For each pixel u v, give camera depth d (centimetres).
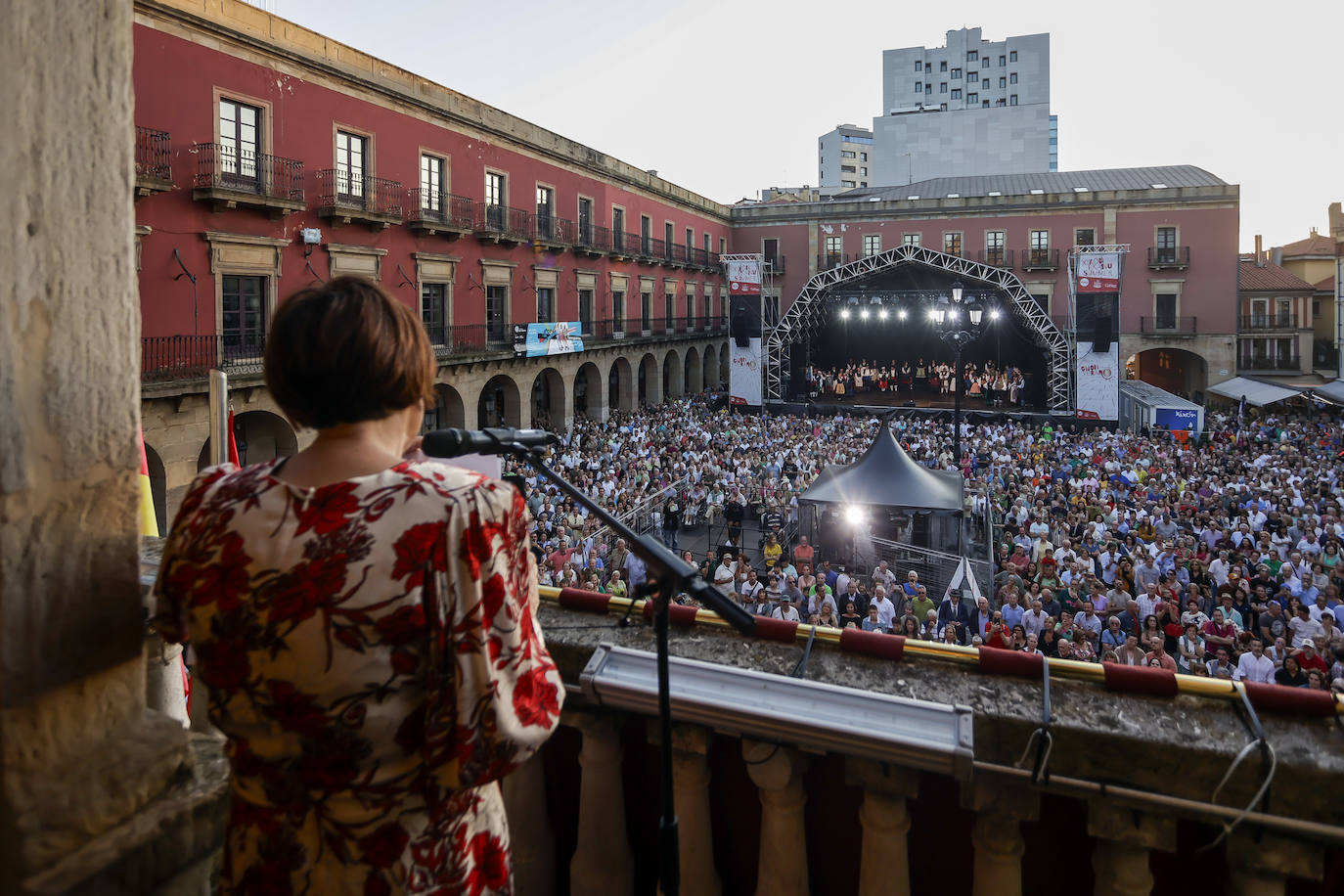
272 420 2161
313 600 101
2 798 109
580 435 2981
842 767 225
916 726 196
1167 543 1385
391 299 123
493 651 107
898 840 208
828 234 5025
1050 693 204
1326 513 1578
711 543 2036
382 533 103
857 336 4828
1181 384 4759
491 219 2934
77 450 121
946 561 1520
